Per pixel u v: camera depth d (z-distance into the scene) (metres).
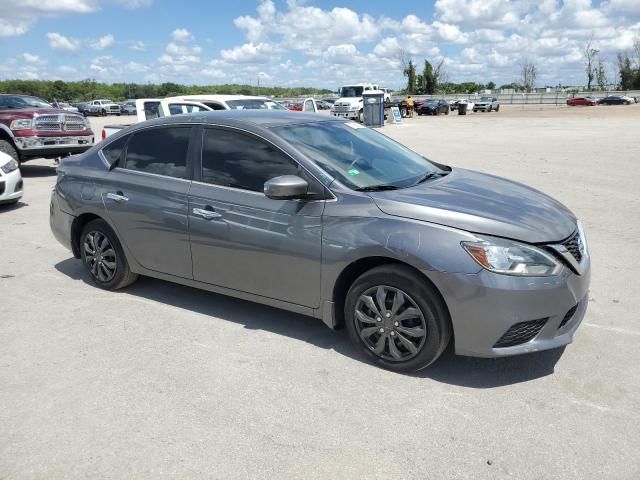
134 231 4.96
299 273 4.06
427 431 3.15
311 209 3.95
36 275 5.93
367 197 3.83
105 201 5.11
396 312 3.70
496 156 15.01
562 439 3.05
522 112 49.19
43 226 8.12
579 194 9.55
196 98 12.38
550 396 3.47
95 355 4.12
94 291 5.44
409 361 3.71
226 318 4.75
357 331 3.92
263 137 4.30
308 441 3.08
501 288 3.37
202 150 4.61
